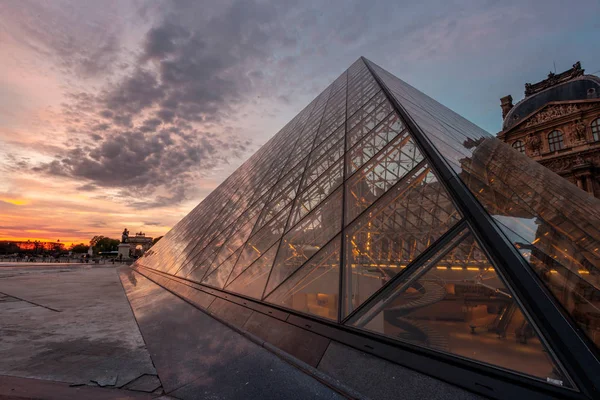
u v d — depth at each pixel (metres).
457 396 2.77
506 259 3.37
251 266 8.25
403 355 3.50
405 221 4.90
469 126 17.16
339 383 3.57
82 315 9.39
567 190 9.01
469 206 4.21
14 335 7.04
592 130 50.22
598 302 2.93
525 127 58.34
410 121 7.54
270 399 3.59
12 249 139.88
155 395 3.92
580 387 2.30
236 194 18.56
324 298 5.18
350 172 7.62
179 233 27.14
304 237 6.90
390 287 4.19
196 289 10.27
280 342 4.98
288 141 18.34
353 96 14.79
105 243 172.62
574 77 56.69
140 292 14.41
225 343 5.66
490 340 3.04
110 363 5.14
